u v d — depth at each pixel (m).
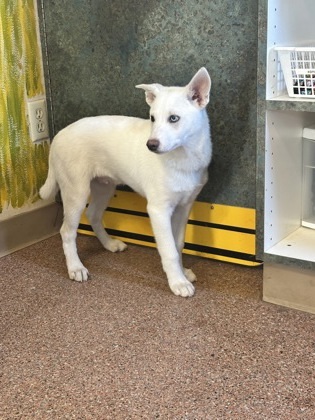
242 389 1.05
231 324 1.29
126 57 1.63
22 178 1.81
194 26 1.48
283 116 1.34
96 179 1.65
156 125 1.32
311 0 1.39
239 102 1.46
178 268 1.47
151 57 1.58
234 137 1.50
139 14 1.56
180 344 1.22
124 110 1.69
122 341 1.24
